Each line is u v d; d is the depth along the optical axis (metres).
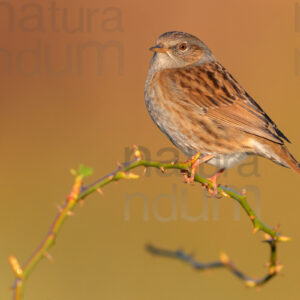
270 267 5.93
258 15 13.87
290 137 13.40
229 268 6.42
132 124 13.73
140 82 13.86
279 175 12.30
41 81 13.96
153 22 13.86
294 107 13.53
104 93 13.84
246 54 13.78
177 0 13.84
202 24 13.91
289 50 13.76
